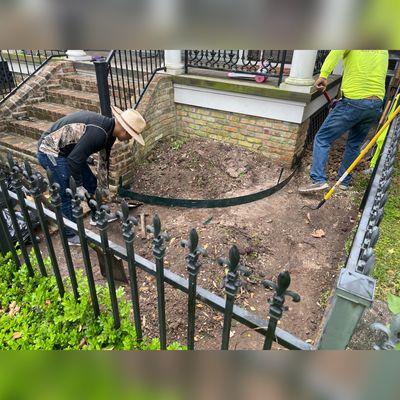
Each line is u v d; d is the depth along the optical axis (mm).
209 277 3016
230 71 4742
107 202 4039
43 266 2186
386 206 3686
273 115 4473
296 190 4363
